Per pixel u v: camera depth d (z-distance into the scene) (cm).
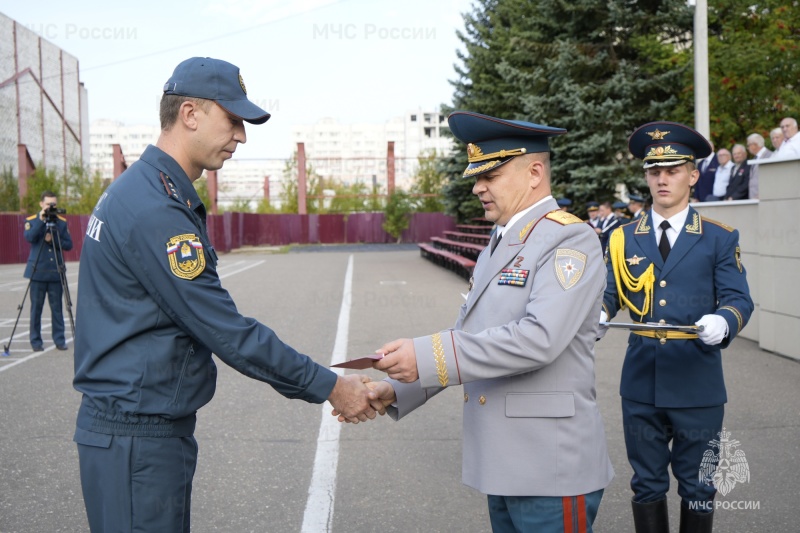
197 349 227
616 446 484
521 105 1695
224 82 231
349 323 998
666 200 335
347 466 453
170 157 231
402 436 512
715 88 1438
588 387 236
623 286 341
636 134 344
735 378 661
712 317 294
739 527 363
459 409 582
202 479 431
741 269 326
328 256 2838
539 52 1634
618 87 1491
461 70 2466
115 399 214
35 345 878
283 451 480
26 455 475
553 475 224
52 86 5009
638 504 327
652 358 323
